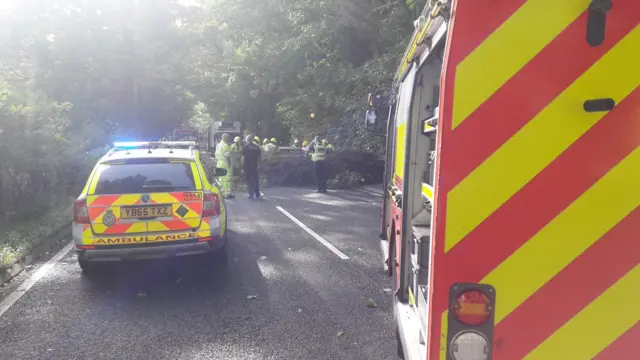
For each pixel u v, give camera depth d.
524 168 1.84
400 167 4.23
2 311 5.29
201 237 6.31
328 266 6.98
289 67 26.78
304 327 4.80
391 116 5.80
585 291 1.84
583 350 1.86
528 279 1.86
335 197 15.63
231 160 15.22
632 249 1.82
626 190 1.81
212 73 39.41
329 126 25.44
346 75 22.27
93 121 20.92
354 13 22.02
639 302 1.83
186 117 41.19
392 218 4.73
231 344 4.42
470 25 1.84
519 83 1.83
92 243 6.10
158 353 4.24
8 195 10.61
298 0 23.81
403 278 3.74
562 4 1.81
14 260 7.19
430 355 1.93
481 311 1.88
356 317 5.05
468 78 1.84
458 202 1.87
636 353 1.84
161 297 5.73
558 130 1.82
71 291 5.98
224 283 6.22
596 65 1.80
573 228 1.83
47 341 4.51
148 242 6.19
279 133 42.28
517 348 1.88
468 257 1.88
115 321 4.99
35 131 10.32
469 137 1.85
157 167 6.47
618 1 1.79
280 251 7.89
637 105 1.80
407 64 4.06
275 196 15.88
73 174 13.70
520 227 1.85
